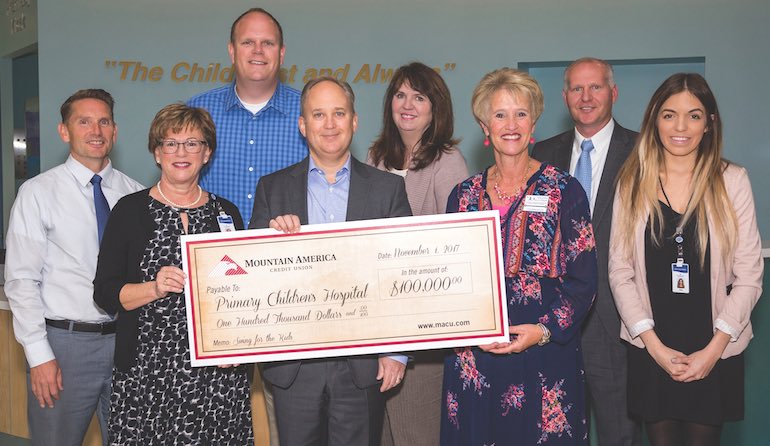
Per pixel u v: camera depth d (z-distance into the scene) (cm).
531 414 232
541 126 688
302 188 246
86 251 279
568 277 236
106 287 240
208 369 242
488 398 235
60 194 280
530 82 236
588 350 288
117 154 690
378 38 668
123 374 240
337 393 240
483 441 235
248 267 234
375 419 245
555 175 239
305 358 235
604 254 287
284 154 312
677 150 246
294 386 240
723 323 238
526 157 242
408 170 303
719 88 642
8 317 373
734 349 243
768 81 634
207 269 233
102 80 693
